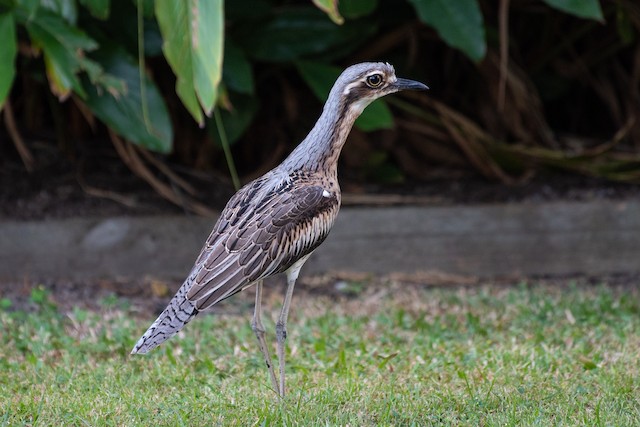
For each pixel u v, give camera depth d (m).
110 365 9.45
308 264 13.05
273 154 14.66
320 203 8.41
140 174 13.45
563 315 11.26
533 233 13.21
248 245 8.09
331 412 8.06
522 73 14.76
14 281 12.45
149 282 12.66
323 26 13.18
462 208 13.15
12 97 14.70
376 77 8.66
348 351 9.96
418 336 10.41
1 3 11.55
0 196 13.30
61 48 11.45
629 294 12.19
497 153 14.39
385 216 13.08
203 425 7.77
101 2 11.39
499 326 10.87
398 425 7.81
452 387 8.71
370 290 12.59
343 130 8.68
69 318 11.08
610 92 15.48
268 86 14.83
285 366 9.44
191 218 12.91
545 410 8.06
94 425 7.72
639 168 14.18
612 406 8.15
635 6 14.30
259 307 8.54
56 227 12.59
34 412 7.94
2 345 10.06
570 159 14.20
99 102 12.09
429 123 14.79
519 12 15.12
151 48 12.66
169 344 10.20
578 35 14.83
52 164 14.13
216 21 8.20
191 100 8.50
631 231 13.23
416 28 14.41
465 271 13.18
